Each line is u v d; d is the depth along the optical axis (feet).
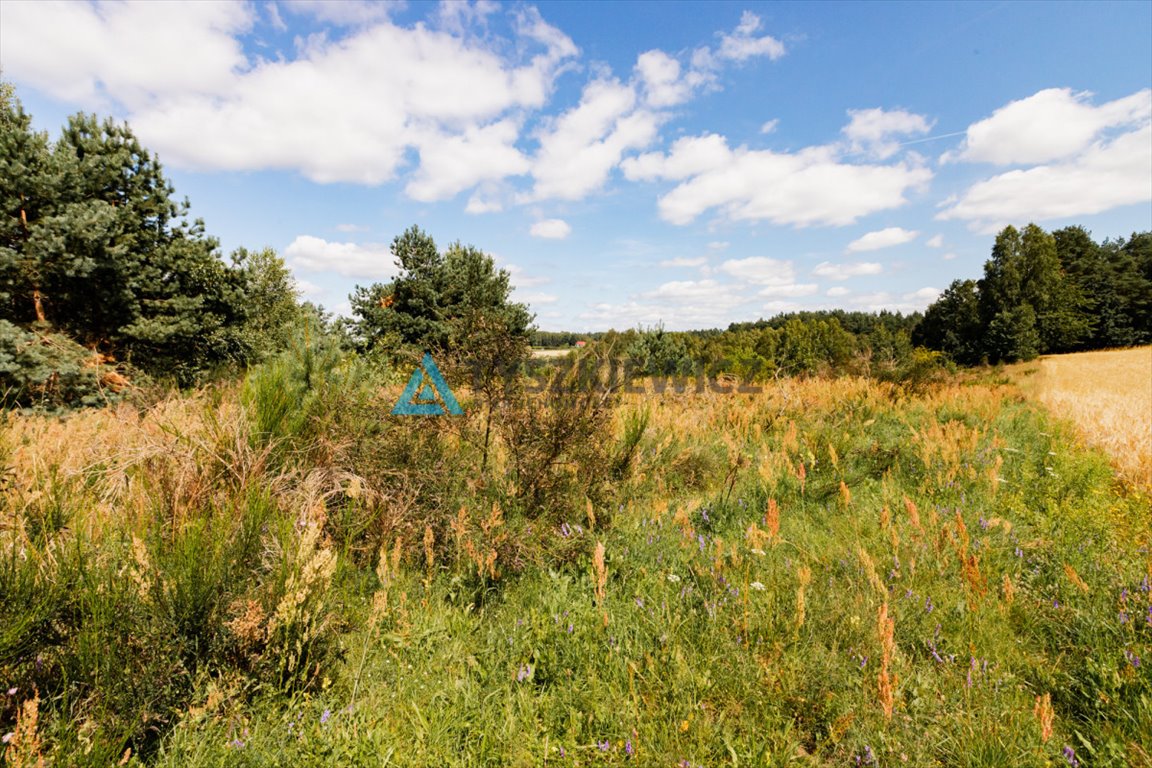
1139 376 90.12
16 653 6.60
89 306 40.22
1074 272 230.68
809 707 7.31
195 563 7.75
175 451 12.28
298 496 11.73
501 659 8.38
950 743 6.59
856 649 8.46
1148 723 6.58
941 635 8.79
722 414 28.09
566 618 9.23
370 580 10.62
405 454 13.41
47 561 7.82
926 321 233.55
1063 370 108.68
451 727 6.96
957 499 15.89
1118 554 11.19
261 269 84.12
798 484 16.67
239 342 49.67
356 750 6.30
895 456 19.72
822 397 31.40
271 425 13.87
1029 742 6.40
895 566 11.11
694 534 12.75
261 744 6.51
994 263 206.80
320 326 18.28
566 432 13.55
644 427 18.95
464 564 11.16
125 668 6.88
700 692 7.55
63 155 39.34
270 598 8.16
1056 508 14.24
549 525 12.74
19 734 5.33
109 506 11.12
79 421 17.81
